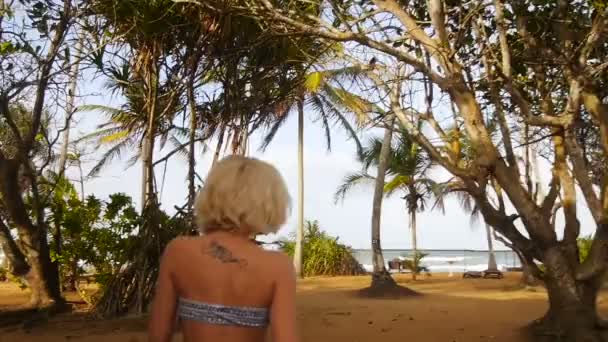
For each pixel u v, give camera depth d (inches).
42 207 512.7
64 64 441.4
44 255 508.7
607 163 360.5
